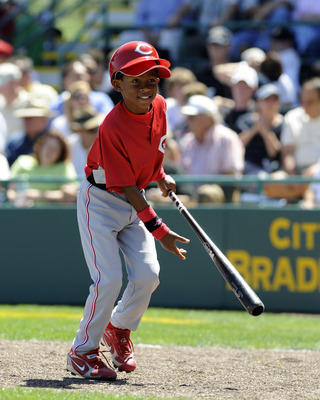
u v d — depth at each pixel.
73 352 13.91
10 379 13.59
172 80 32.84
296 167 30.56
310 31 38.47
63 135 30.67
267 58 34.34
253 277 27.38
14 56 38.25
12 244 28.64
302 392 13.05
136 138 13.24
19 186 28.58
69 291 28.33
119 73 13.09
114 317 14.30
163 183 14.47
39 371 14.44
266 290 27.34
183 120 32.25
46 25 44.00
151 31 40.97
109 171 13.36
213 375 14.52
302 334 21.20
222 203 27.66
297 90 37.19
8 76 33.41
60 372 14.41
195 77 35.88
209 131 29.55
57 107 34.47
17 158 31.84
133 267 13.91
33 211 28.48
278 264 27.20
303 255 27.08
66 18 46.72
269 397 12.56
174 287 27.70
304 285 27.09
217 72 35.53
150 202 27.91
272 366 15.64
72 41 42.53
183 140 30.27
